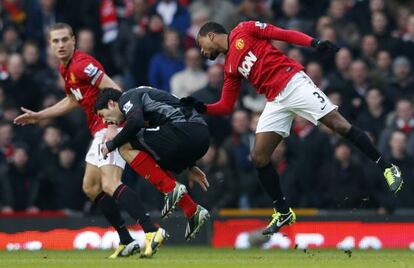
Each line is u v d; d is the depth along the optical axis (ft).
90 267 100.78
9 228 170.91
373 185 175.83
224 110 120.67
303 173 177.37
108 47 205.36
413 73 201.67
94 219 169.37
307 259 116.88
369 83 193.67
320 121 119.03
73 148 181.98
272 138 120.98
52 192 179.42
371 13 207.72
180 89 193.98
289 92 118.42
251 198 177.17
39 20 207.51
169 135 114.32
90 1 207.72
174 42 197.36
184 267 99.76
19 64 191.21
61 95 192.13
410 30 205.16
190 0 210.79
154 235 116.26
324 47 116.57
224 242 171.01
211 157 174.91
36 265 104.53
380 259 116.78
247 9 204.54
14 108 187.62
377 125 187.83
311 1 213.05
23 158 178.29
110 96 114.62
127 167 181.27
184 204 115.96
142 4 204.54
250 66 119.03
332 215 169.99
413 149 184.75
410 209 175.01
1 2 207.51
